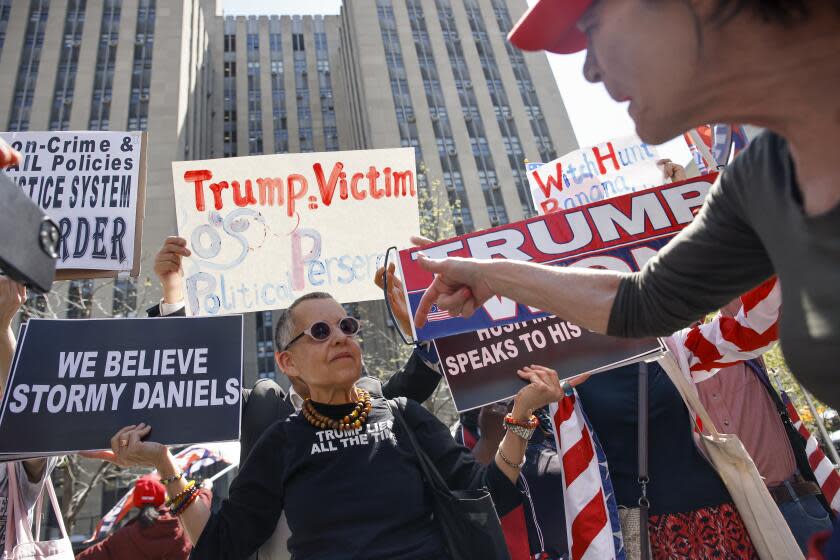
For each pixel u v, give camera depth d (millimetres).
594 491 2479
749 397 2953
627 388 2789
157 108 36750
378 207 3723
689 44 868
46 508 20062
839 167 835
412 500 1945
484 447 3172
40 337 2451
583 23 1023
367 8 46281
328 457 2012
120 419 2355
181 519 2145
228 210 3643
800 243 893
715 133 2973
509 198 40219
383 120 41625
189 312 3436
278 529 2479
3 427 2281
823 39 797
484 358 2605
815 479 2746
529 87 45062
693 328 2805
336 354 2191
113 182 3277
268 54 61469
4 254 1110
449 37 46125
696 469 2539
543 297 1473
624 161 4770
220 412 2400
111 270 3119
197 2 49594
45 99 36719
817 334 860
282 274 3541
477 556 1799
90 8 40250
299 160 3766
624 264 2488
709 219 1209
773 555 2240
